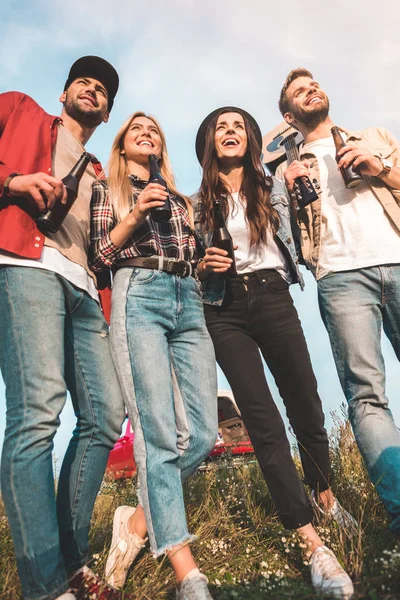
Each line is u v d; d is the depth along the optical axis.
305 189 2.94
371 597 1.82
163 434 2.21
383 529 2.47
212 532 2.75
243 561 2.43
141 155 2.90
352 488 2.90
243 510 3.04
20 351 2.05
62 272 2.25
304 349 2.68
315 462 2.68
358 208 2.85
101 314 2.52
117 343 2.35
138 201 2.34
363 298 2.70
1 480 1.92
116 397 2.41
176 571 2.01
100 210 2.60
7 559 2.37
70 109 2.92
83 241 2.53
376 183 2.88
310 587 2.08
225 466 4.13
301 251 3.07
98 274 2.71
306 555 2.26
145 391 2.26
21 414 1.99
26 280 2.12
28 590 1.85
